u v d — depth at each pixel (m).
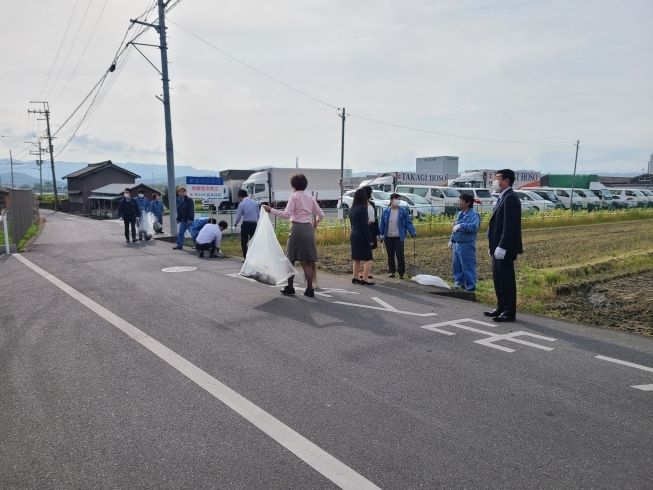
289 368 4.44
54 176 57.16
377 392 3.95
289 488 2.69
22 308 6.58
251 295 7.50
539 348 5.14
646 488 2.71
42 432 3.29
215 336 5.36
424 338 5.42
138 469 2.86
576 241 17.16
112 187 41.72
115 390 3.94
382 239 9.54
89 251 13.05
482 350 5.04
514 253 6.13
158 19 16.91
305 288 8.22
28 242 15.61
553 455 3.04
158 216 19.39
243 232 10.84
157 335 5.38
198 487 2.69
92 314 6.26
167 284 8.30
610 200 37.78
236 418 3.49
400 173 38.72
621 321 6.51
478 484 2.73
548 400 3.84
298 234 7.29
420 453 3.05
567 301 7.89
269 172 40.12
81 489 2.68
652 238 18.12
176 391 3.93
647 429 3.40
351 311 6.59
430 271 10.66
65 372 4.31
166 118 17.20
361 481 2.75
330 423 3.42
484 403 3.77
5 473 2.82
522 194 32.38
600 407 3.73
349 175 44.59
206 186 18.42
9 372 4.32
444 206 25.44
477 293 8.04
